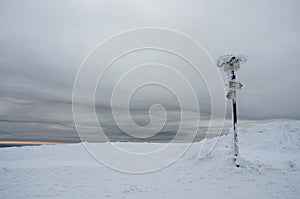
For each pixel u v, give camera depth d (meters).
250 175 9.42
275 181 8.59
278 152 14.52
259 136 17.14
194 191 7.91
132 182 9.36
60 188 8.59
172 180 9.46
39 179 9.81
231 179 9.05
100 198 7.45
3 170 11.27
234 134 10.60
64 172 10.97
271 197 6.95
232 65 10.85
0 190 8.36
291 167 10.58
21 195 7.80
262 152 14.12
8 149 17.58
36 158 15.27
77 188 8.59
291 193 7.25
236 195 7.29
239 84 10.73
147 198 7.37
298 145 15.38
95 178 10.01
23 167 11.95
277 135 16.73
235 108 10.73
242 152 12.93
